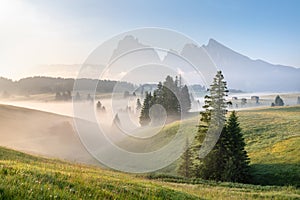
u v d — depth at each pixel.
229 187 26.45
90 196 5.95
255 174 33.22
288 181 30.56
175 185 20.09
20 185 5.18
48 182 6.11
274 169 33.44
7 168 6.89
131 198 6.93
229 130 33.75
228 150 32.38
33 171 7.19
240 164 31.64
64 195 5.32
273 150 38.91
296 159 34.62
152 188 10.02
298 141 40.06
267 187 26.92
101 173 14.05
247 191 23.70
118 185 8.55
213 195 16.45
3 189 4.80
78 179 7.44
